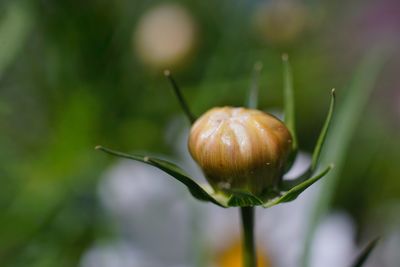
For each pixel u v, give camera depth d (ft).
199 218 0.72
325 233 0.72
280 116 0.77
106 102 0.77
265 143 0.47
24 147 0.74
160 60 0.80
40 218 0.72
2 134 0.74
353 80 0.60
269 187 0.48
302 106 0.85
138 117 0.79
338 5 0.91
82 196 0.73
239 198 0.46
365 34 0.90
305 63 0.86
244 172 0.47
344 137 0.59
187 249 0.73
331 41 0.89
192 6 0.84
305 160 0.70
